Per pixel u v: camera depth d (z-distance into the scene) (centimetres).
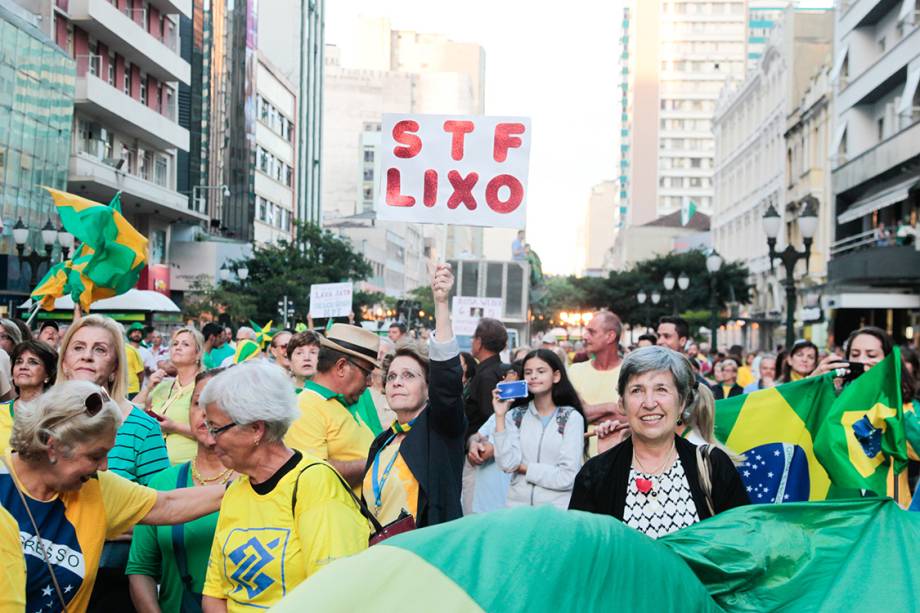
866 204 4131
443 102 18012
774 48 6003
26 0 3844
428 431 529
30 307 1316
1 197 3469
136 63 4675
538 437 709
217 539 417
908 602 366
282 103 8219
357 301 5819
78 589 403
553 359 714
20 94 3556
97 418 387
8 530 358
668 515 450
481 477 759
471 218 714
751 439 643
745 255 6950
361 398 775
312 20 9556
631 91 16825
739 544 385
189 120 6222
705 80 16588
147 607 477
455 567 266
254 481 412
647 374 454
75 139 4166
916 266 3344
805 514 395
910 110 3581
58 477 389
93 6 4047
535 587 264
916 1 3697
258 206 7519
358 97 16012
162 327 3938
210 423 406
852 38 4453
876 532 388
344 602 256
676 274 6425
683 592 300
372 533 431
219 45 6669
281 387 408
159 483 508
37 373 609
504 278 2625
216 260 5659
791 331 1950
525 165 712
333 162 15925
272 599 404
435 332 530
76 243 2517
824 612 369
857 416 610
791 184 5606
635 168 16550
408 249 13712
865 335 775
